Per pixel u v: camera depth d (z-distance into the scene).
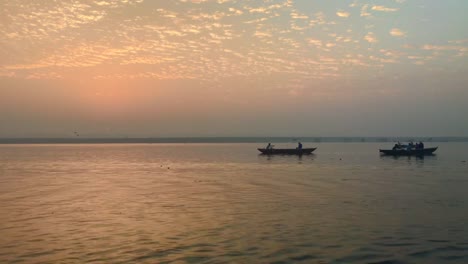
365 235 19.36
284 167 60.22
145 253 17.00
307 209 25.69
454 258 16.22
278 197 30.61
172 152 122.31
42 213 25.06
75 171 56.03
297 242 18.33
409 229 20.36
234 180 42.84
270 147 97.50
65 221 22.78
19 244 18.34
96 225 21.78
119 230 20.64
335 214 24.05
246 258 16.31
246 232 20.03
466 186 36.31
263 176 47.00
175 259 16.27
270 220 22.61
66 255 16.83
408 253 16.81
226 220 22.70
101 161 78.38
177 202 28.70
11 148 177.00
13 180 44.19
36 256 16.72
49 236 19.62
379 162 69.06
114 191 34.75
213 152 120.06
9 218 23.66
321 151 120.75
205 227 21.11
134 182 41.69
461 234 19.42
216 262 15.90
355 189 34.81
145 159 84.31
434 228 20.52
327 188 35.59
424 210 25.05
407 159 76.69
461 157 81.25
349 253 16.86
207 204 27.78
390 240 18.55
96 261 16.11
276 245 17.92
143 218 23.42
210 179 44.12
